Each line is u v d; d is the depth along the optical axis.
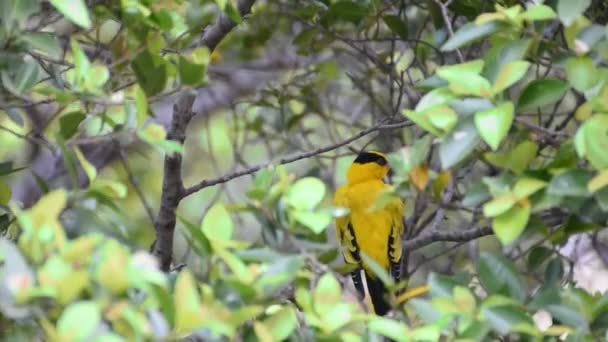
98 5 10.83
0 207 10.35
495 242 16.44
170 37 12.02
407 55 16.95
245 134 16.06
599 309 9.16
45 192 10.55
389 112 15.57
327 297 8.22
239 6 12.71
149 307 7.42
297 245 8.88
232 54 18.25
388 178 14.97
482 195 9.45
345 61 16.44
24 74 9.71
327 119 15.94
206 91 18.80
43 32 10.31
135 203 19.52
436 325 8.36
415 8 16.34
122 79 11.77
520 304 9.02
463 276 10.52
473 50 13.84
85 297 7.43
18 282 7.02
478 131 8.88
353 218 14.21
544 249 10.91
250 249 8.80
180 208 20.38
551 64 10.52
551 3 10.69
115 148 16.95
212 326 7.40
